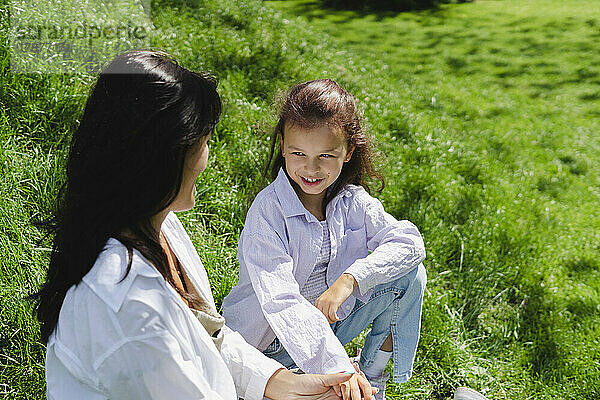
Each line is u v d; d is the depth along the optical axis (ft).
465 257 13.80
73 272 4.87
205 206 12.93
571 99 29.99
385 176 15.72
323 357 7.07
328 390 6.55
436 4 46.83
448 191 16.29
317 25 40.16
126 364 4.72
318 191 7.91
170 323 4.88
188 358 5.01
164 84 4.70
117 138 4.65
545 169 21.66
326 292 7.65
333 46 29.96
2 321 8.83
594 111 28.66
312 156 7.66
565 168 21.94
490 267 13.58
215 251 11.60
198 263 6.40
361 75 25.61
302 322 7.27
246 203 13.12
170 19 22.15
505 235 14.67
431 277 13.12
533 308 13.16
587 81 32.55
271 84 19.34
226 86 17.76
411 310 8.69
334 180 7.98
